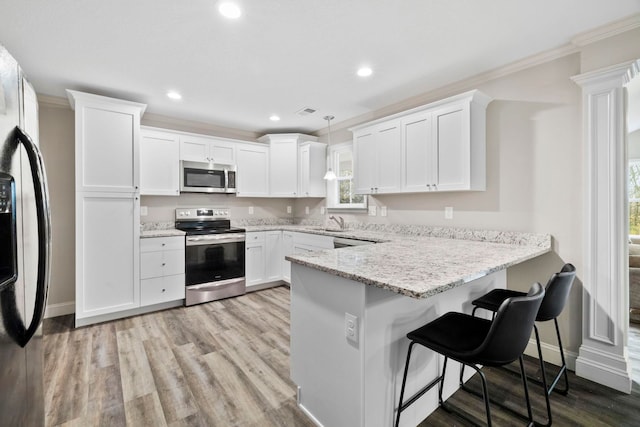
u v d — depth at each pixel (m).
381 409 1.42
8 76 0.94
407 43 2.15
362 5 1.75
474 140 2.50
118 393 1.86
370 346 1.37
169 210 4.00
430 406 1.71
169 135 3.66
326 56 2.33
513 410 1.71
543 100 2.31
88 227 2.88
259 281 4.09
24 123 1.17
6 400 0.87
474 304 1.84
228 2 1.72
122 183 3.04
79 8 1.76
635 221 5.61
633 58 1.87
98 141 2.92
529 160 2.39
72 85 2.84
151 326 2.88
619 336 1.95
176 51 2.25
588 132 2.04
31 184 1.09
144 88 2.93
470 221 2.77
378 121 3.17
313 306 1.64
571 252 2.19
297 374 1.77
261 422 1.63
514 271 2.44
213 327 2.85
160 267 3.28
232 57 2.34
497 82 2.56
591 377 2.02
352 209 4.02
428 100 3.08
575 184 2.17
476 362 1.17
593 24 1.93
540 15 1.84
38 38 2.06
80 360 2.24
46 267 1.03
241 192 4.27
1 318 0.86
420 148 2.81
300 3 1.73
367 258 1.75
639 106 3.81
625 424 1.63
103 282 2.96
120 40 2.10
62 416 1.65
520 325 1.13
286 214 5.09
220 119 4.00
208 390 1.89
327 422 1.55
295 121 4.10
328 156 4.45
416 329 1.46
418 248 2.18
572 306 2.17
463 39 2.10
